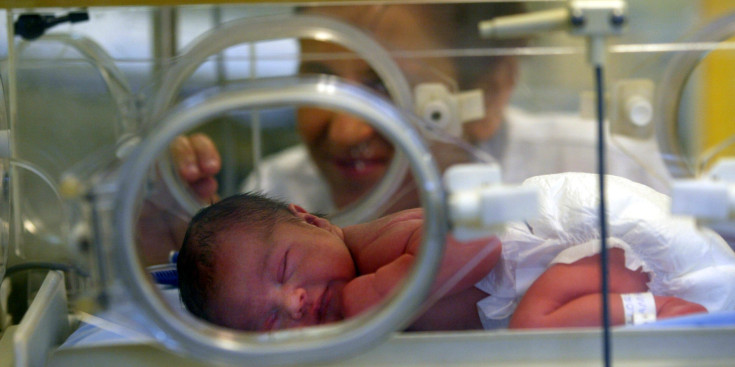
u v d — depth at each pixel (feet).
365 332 2.22
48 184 3.43
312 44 3.13
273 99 2.19
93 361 2.61
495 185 2.23
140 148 2.21
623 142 2.86
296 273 3.56
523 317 3.09
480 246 2.94
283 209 3.86
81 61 3.45
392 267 3.23
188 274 3.69
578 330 2.48
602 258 2.45
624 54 2.83
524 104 2.84
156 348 2.56
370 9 3.02
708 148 2.91
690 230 3.23
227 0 3.53
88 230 2.21
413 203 3.69
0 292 3.48
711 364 2.42
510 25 2.40
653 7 2.95
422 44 2.96
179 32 3.46
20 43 3.43
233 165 5.36
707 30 2.95
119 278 2.19
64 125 3.46
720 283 3.24
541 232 3.30
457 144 2.75
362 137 4.20
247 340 2.23
